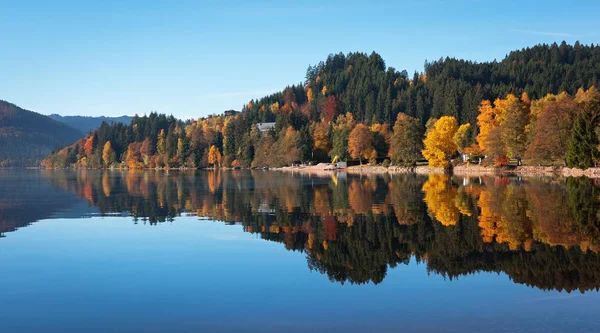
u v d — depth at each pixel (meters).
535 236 29.00
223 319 16.27
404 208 43.09
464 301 17.86
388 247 27.17
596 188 56.25
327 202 49.41
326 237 30.30
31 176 137.88
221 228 33.97
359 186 71.88
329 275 21.52
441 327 15.38
